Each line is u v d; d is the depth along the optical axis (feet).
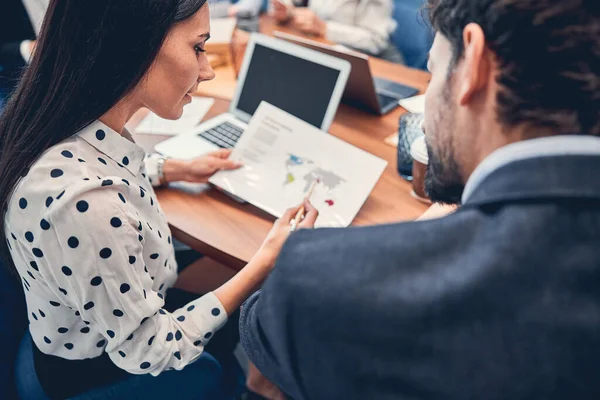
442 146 1.47
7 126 2.27
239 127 4.23
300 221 3.00
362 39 7.03
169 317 2.58
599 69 1.10
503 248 1.10
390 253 1.23
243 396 3.72
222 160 3.49
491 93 1.25
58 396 2.87
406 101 4.63
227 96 4.82
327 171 3.39
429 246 1.21
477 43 1.21
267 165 3.49
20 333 3.07
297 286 1.26
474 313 1.10
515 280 1.08
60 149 2.19
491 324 1.08
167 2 2.10
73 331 2.67
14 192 2.16
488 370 1.08
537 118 1.18
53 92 2.14
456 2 1.28
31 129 2.18
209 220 3.22
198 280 4.00
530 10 1.11
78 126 2.22
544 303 1.06
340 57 4.17
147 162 3.51
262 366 1.49
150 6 2.06
